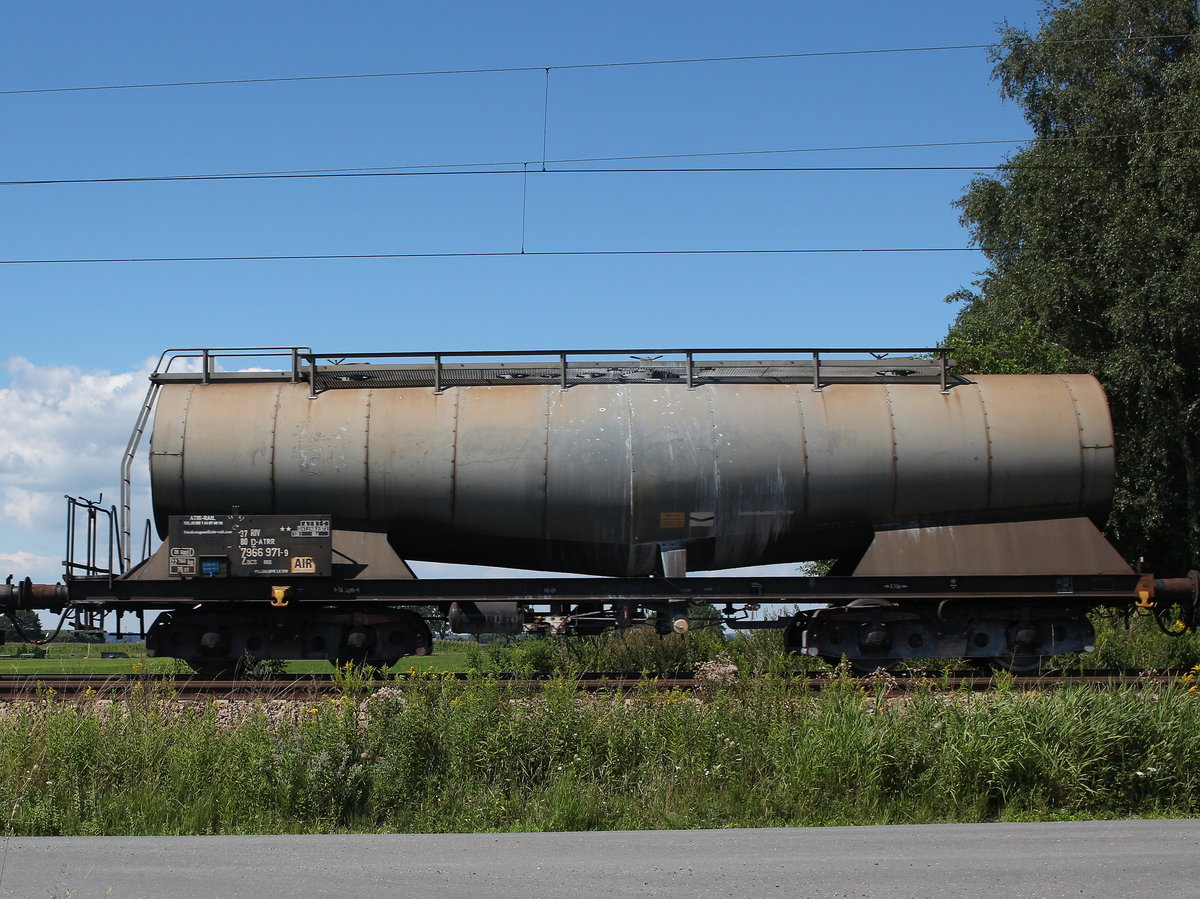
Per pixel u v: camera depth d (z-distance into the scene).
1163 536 27.14
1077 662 16.56
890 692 13.08
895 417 14.67
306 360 14.99
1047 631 14.79
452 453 14.34
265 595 14.20
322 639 14.54
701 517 14.43
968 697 10.99
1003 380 15.24
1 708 12.28
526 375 15.34
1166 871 6.84
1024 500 14.74
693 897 6.34
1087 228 28.36
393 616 14.53
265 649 14.48
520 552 15.02
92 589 14.22
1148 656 17.92
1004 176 31.73
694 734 10.41
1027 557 14.64
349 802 9.45
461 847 7.88
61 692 13.16
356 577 14.31
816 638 14.67
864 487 14.51
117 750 9.91
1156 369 26.03
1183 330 25.86
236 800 9.41
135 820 9.05
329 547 14.06
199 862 7.38
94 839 8.35
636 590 14.44
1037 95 32.00
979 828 8.59
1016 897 6.29
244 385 15.02
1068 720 10.05
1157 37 28.48
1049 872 6.84
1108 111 28.88
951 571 14.55
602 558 14.86
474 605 14.40
